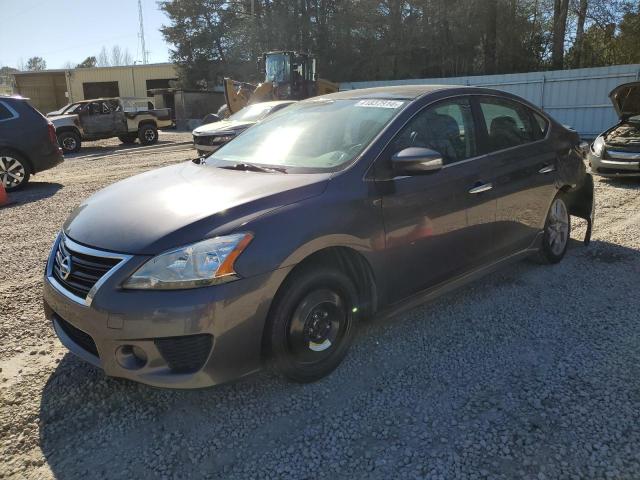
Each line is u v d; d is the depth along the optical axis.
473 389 3.00
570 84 19.47
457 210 3.62
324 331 3.04
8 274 5.05
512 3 28.02
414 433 2.64
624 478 2.30
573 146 4.97
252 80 37.00
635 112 10.19
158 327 2.49
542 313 3.96
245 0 39.28
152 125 21.41
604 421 2.68
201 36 39.59
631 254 5.30
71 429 2.72
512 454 2.47
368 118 3.57
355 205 3.04
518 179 4.14
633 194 8.41
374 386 3.05
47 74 43.16
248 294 2.62
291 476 2.37
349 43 32.97
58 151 10.45
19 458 2.51
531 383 3.04
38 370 3.28
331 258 3.09
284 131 3.90
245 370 2.71
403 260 3.33
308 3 35.06
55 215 7.68
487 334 3.64
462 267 3.79
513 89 20.73
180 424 2.75
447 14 29.03
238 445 2.59
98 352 2.64
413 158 3.09
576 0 27.17
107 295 2.56
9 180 9.74
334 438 2.62
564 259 5.15
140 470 2.43
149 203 3.00
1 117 9.60
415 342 3.55
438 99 3.74
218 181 3.24
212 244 2.58
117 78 42.78
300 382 3.01
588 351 3.38
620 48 25.89
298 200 2.89
